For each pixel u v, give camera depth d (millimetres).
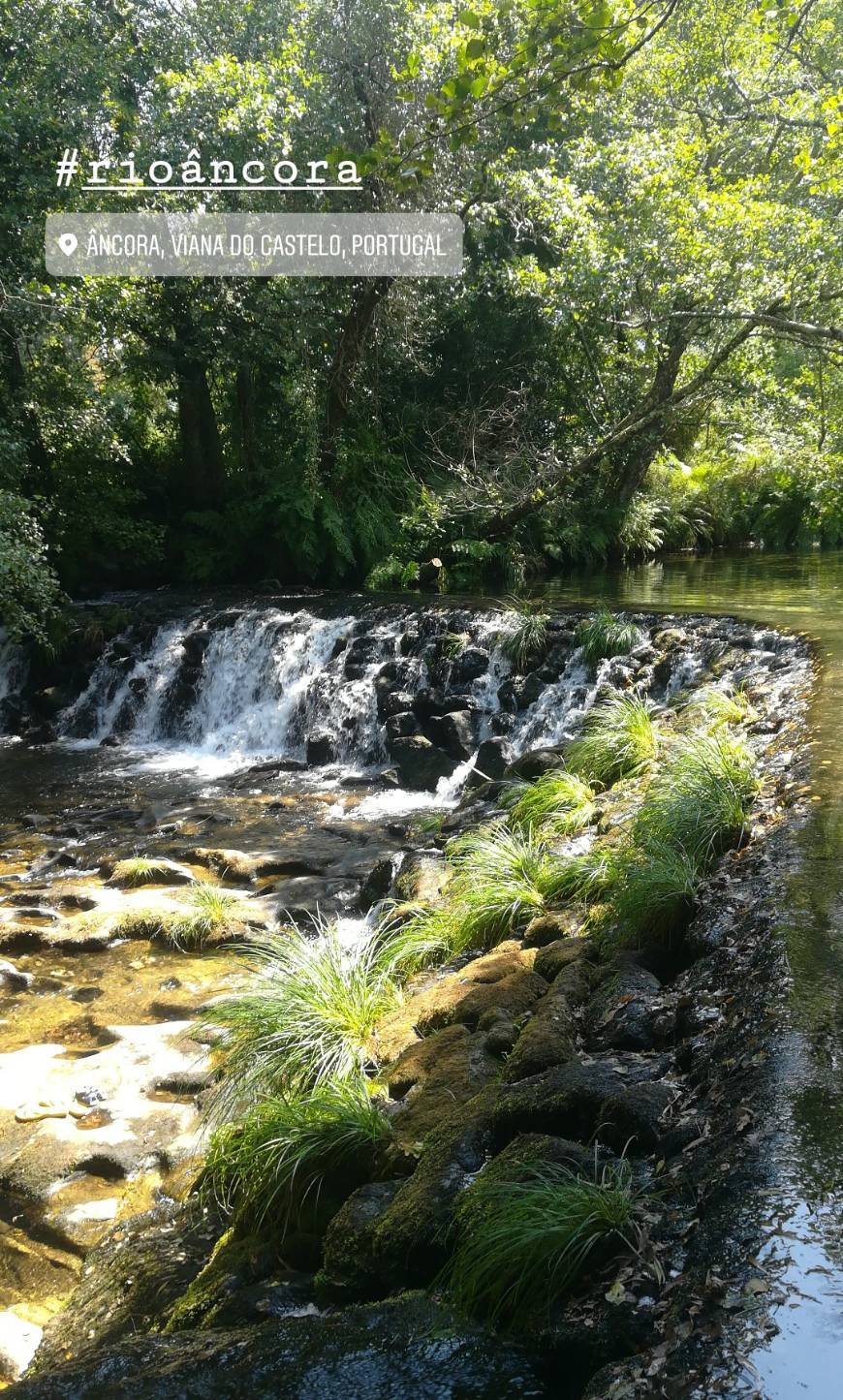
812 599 13492
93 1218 4305
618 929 4977
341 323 17766
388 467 18891
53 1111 5047
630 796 7082
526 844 6793
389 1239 3102
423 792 10461
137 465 19016
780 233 14898
